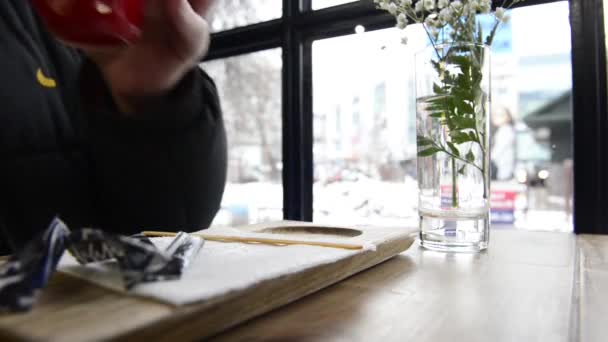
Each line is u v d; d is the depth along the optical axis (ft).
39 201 2.78
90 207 2.92
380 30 4.05
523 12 3.57
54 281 1.05
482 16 2.28
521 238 2.56
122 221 2.66
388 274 1.62
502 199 5.69
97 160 2.64
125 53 1.62
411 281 1.51
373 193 4.74
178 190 2.40
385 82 4.67
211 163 2.42
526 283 1.49
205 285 0.98
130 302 0.90
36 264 0.92
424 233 2.21
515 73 6.03
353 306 1.22
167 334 0.84
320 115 4.56
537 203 5.47
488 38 2.30
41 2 1.10
